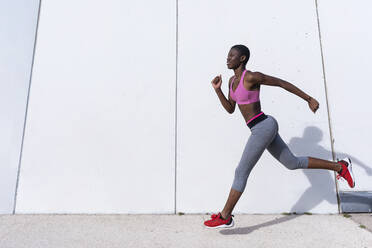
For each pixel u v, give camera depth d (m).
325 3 2.63
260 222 2.08
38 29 2.56
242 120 2.45
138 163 2.38
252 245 1.63
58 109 2.43
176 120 2.45
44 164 2.34
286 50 2.56
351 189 2.34
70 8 2.62
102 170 2.36
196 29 2.60
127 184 2.35
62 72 2.50
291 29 2.59
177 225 2.01
